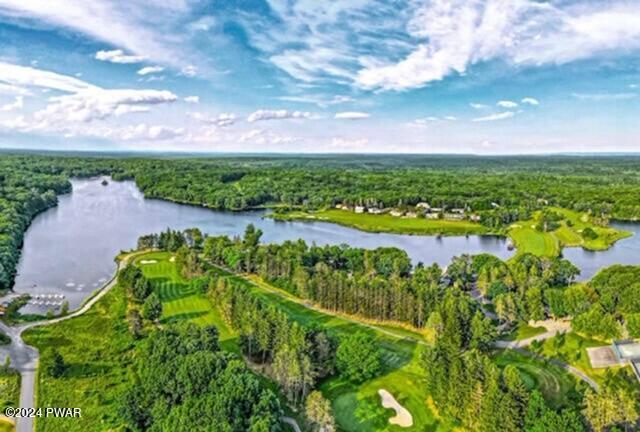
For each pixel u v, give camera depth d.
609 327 95.69
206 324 108.62
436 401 75.81
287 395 79.19
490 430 65.94
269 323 90.25
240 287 117.44
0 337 101.31
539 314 106.94
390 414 75.56
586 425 65.06
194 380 71.38
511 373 67.44
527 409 64.38
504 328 107.25
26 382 84.69
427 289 110.56
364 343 86.00
